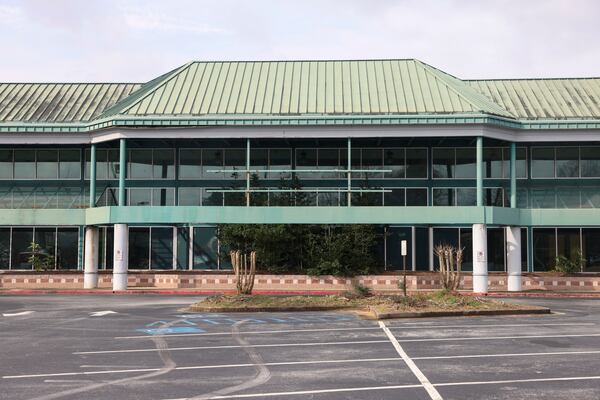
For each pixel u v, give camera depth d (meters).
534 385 10.29
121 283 33.50
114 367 12.05
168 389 10.13
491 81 40.31
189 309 22.92
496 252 36.88
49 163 38.09
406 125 33.06
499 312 21.06
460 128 32.97
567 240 36.69
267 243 35.53
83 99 39.06
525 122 34.44
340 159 37.25
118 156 37.91
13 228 37.62
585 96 37.69
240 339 15.61
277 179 37.19
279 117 33.25
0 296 31.11
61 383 10.63
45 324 18.94
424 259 36.66
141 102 34.72
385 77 37.81
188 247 37.09
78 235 37.53
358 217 32.62
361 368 11.78
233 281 35.91
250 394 9.75
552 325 18.22
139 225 37.31
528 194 37.00
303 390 10.00
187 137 33.53
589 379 10.73
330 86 36.84
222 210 32.69
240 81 37.56
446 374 11.19
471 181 37.03
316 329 17.42
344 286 35.47
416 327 17.77
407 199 37.06
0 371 11.69
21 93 39.44
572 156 37.03
